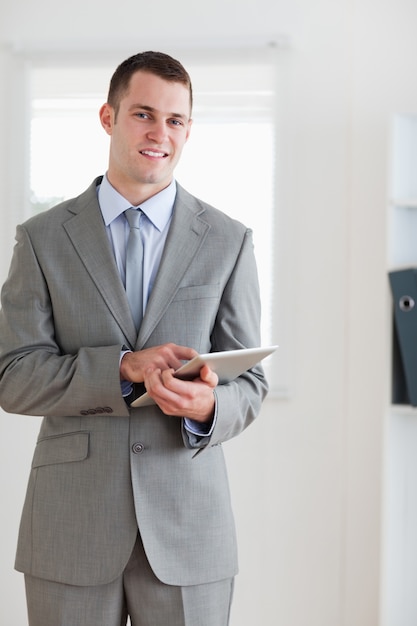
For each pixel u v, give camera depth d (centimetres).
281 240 394
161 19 399
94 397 222
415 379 334
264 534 396
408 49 390
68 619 227
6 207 408
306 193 394
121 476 226
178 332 234
